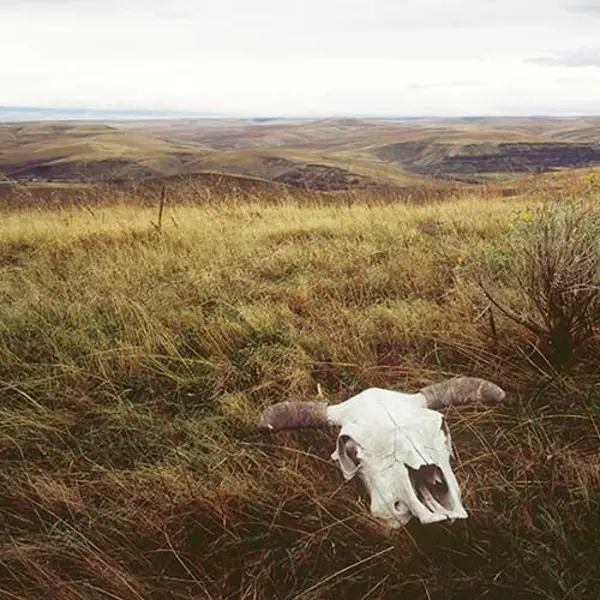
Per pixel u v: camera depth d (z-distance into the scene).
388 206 4.65
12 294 2.86
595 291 1.91
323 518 1.48
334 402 1.92
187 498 1.53
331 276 3.01
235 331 2.38
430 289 2.72
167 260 3.27
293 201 5.27
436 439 1.28
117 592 1.30
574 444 1.65
